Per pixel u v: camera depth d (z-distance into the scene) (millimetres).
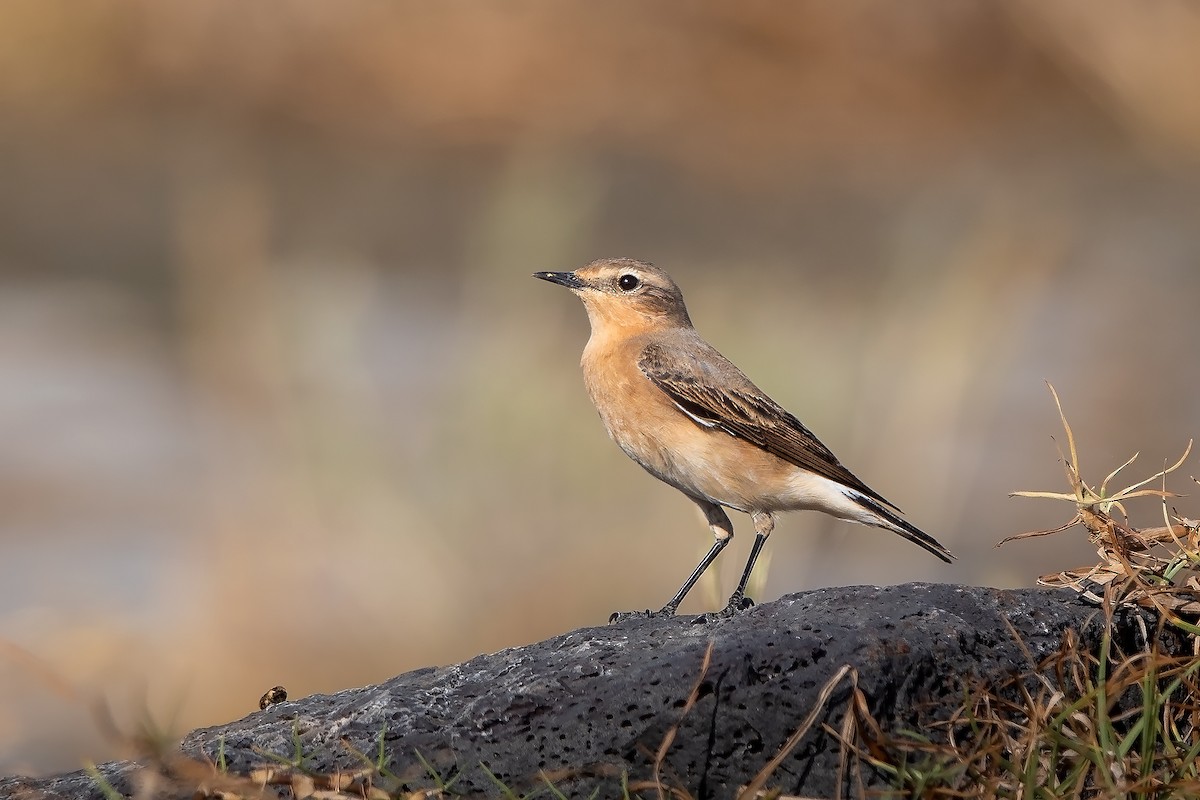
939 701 7441
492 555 14133
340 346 17047
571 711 7363
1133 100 29984
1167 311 22047
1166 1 30672
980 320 18594
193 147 27156
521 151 27344
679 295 11773
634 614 9656
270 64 29000
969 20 30906
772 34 30547
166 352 20828
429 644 13414
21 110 27812
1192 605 7770
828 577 14891
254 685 12750
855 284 22422
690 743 7309
